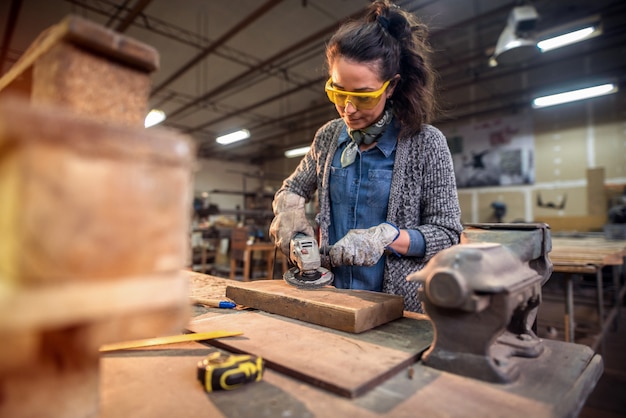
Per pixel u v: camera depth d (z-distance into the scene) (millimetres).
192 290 1204
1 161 328
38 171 310
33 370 371
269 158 12383
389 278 1132
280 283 1089
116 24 5523
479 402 506
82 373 415
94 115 484
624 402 2262
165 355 677
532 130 6699
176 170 406
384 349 674
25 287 308
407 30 1093
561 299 4668
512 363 603
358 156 1230
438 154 1115
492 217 7129
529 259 702
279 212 1234
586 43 5977
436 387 551
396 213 1145
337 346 688
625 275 4156
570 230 5695
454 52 6770
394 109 1198
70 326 344
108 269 352
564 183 6375
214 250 6301
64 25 441
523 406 495
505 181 6984
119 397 516
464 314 598
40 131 309
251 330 787
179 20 5625
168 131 400
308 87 7586
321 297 882
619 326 3682
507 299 560
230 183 12484
